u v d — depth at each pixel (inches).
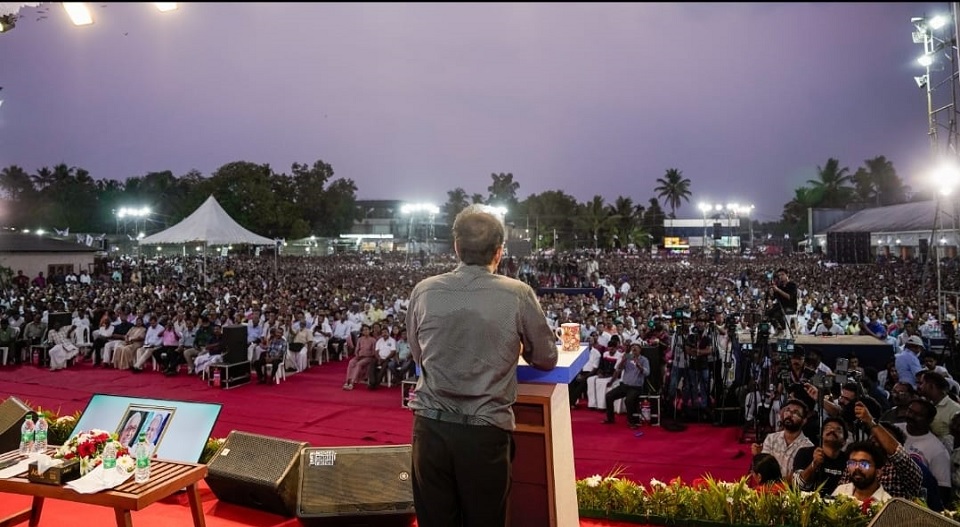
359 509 145.6
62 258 1138.0
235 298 741.3
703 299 692.1
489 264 94.7
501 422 86.0
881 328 491.8
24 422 172.4
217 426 323.9
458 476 85.0
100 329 542.6
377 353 430.9
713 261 1704.0
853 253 1316.4
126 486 127.5
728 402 330.6
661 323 410.3
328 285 998.4
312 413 352.5
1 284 884.6
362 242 3053.6
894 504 109.3
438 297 90.7
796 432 200.8
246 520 155.4
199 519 139.7
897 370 329.4
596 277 1041.5
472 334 86.7
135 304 676.1
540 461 108.3
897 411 228.8
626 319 502.0
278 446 162.9
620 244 2714.1
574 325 120.9
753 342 307.3
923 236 1376.7
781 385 285.9
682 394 340.5
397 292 844.0
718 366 337.7
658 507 152.9
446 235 3132.4
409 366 421.7
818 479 182.1
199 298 744.3
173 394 407.5
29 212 2373.3
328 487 148.8
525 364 108.0
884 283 855.1
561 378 104.7
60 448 140.6
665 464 263.1
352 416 345.4
